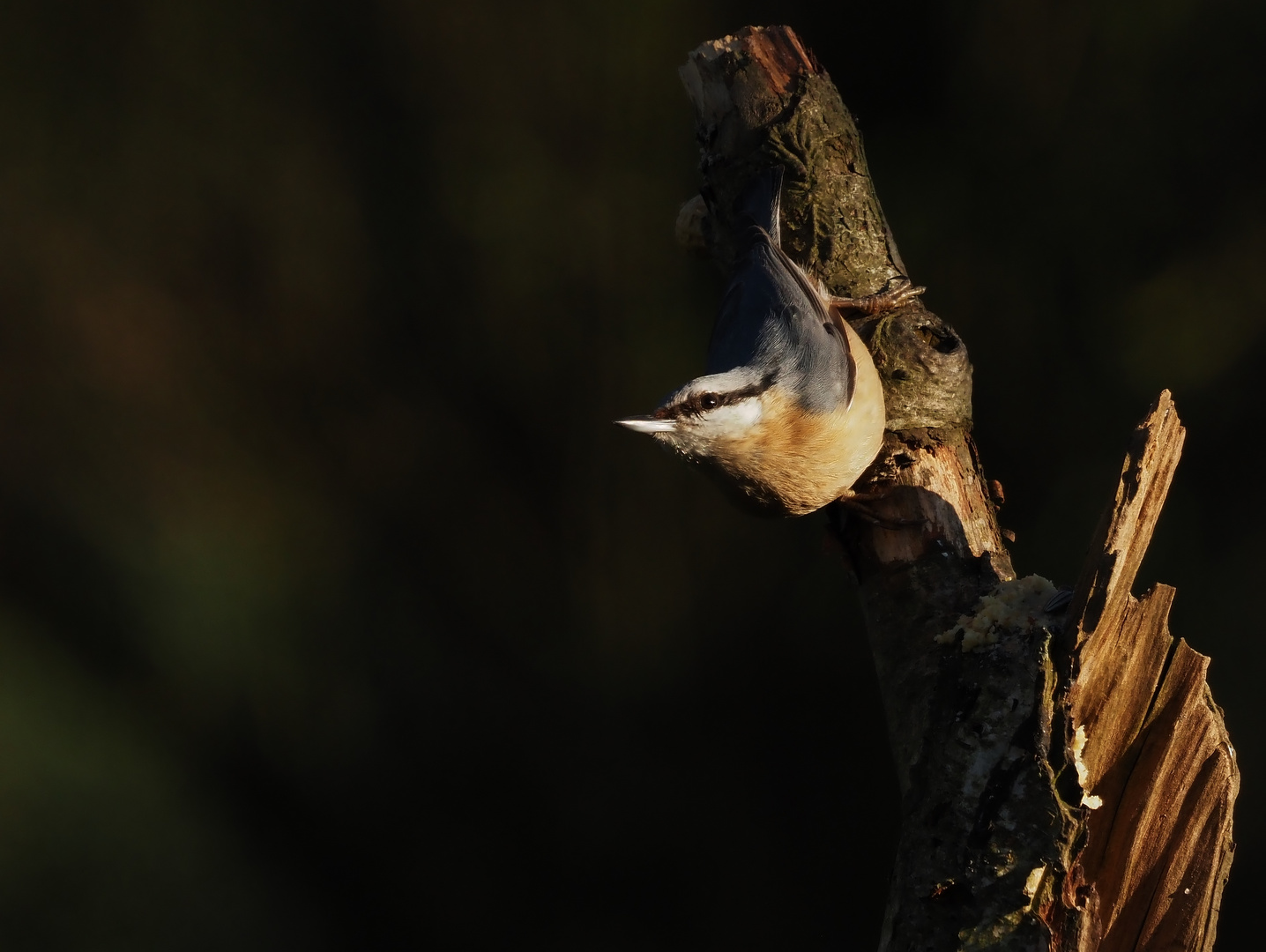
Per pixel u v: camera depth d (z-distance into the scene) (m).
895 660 4.70
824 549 5.25
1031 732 4.00
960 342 5.61
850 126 6.07
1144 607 4.01
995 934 3.83
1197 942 3.99
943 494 5.19
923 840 4.05
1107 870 4.06
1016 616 4.31
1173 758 3.99
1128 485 4.06
